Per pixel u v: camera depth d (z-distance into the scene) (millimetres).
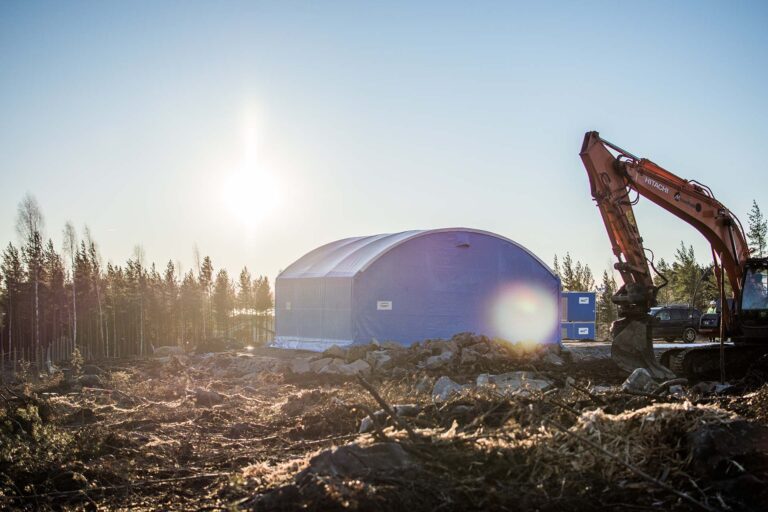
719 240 19953
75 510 8812
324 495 6965
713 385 16453
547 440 8219
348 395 15977
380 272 30219
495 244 33312
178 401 17219
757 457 7668
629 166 19422
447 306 31812
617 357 19281
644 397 11109
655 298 19375
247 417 15055
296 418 14383
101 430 12719
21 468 10336
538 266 34625
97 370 25250
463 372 23234
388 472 7602
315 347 31203
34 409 13398
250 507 7352
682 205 19688
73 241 45188
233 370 25406
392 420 9789
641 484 7430
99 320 44938
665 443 8164
